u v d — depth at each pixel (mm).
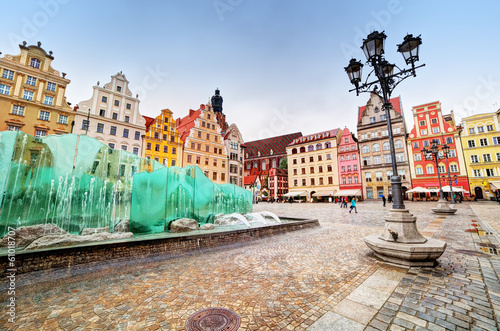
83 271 5203
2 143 6613
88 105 33312
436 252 5047
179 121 57750
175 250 6906
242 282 4691
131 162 9500
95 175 8516
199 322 3166
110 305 3729
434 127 43844
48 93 30234
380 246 5699
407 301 3666
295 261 6145
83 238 6984
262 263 6012
